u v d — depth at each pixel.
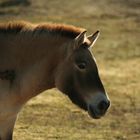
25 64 14.44
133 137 20.83
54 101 24.75
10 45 14.55
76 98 14.05
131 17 52.34
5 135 15.35
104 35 45.06
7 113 14.80
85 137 20.31
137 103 25.67
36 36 14.36
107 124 22.11
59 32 14.20
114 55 38.28
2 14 49.72
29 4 53.72
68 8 54.09
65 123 21.73
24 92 14.56
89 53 13.85
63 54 14.00
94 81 13.80
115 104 25.23
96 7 55.34
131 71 33.25
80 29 14.30
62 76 14.04
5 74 14.41
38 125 21.11
